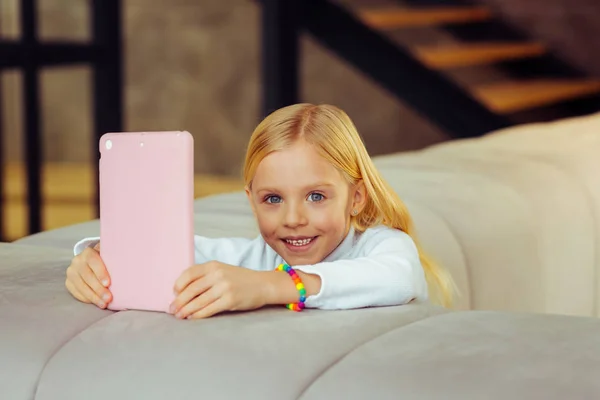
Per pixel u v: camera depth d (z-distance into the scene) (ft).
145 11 23.08
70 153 24.79
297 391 3.18
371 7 19.57
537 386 2.98
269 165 4.15
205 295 3.74
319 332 3.56
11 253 4.95
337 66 21.62
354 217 4.61
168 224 3.83
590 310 8.13
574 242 7.78
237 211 6.29
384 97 21.47
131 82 23.41
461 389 3.00
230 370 3.30
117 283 3.95
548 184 7.77
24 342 3.68
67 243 5.40
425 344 3.36
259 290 3.83
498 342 3.34
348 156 4.27
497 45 18.44
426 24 18.85
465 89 16.19
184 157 3.79
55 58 13.23
